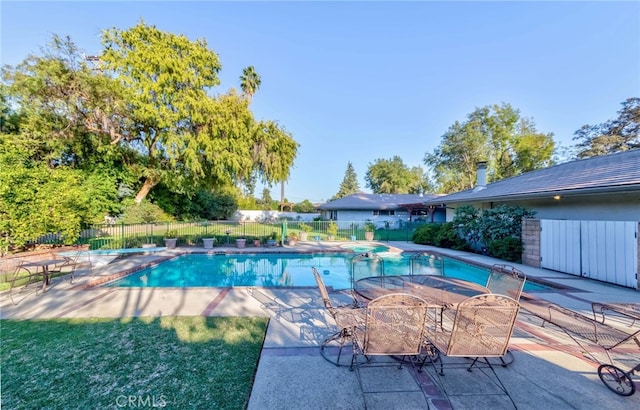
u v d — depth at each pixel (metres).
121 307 5.07
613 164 9.07
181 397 2.59
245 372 2.99
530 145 27.38
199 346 3.56
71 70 12.70
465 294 3.67
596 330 3.28
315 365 3.10
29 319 4.48
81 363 3.16
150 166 18.23
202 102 14.98
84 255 9.16
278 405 2.46
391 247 14.16
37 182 8.36
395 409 2.41
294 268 10.88
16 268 6.28
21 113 13.70
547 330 4.10
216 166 15.81
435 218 27.33
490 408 2.43
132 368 3.06
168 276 9.48
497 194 11.79
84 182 14.15
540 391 2.68
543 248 8.64
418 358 3.16
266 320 4.43
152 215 18.02
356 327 3.24
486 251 11.48
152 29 15.09
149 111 14.23
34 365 3.12
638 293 6.02
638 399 2.55
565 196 9.41
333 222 20.81
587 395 2.62
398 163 51.88
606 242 6.91
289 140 20.16
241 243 14.30
